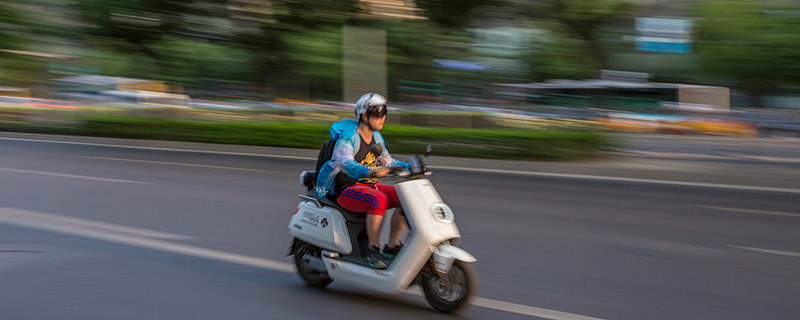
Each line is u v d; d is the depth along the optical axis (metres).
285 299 4.81
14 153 14.82
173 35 30.83
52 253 5.96
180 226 7.17
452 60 32.44
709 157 15.83
